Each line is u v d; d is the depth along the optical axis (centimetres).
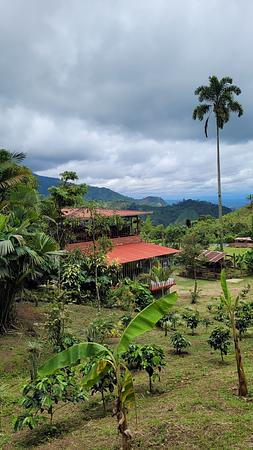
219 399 847
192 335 1830
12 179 1961
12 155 2088
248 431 668
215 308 2520
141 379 1138
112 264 2550
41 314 1891
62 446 728
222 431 674
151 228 6569
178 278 4297
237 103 4162
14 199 1911
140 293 2377
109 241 2486
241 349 1534
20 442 796
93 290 2461
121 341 581
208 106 4234
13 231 1588
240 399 837
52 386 774
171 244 5831
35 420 779
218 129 4266
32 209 1875
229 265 4581
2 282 1598
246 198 8794
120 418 550
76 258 2506
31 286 2292
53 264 1861
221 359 1370
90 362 816
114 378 842
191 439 659
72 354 581
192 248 3709
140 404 915
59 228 2653
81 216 2706
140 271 3025
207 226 6456
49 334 1445
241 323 1709
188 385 1039
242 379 864
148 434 694
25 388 789
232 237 6588
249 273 4362
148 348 1001
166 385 1072
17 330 1681
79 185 3269
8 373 1272
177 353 1484
